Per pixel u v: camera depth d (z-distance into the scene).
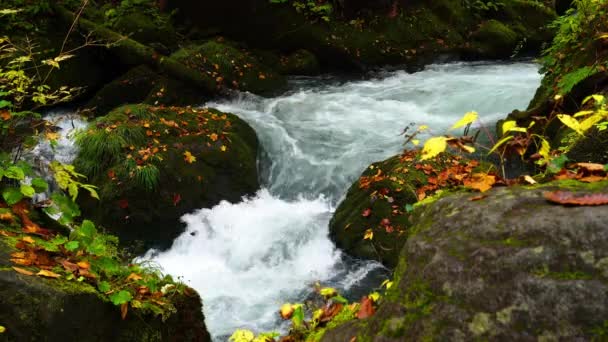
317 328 2.85
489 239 1.48
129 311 2.54
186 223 6.11
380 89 10.12
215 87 9.38
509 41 12.42
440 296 1.43
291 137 7.81
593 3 5.98
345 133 7.91
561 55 6.38
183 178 6.30
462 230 1.56
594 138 4.15
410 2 12.49
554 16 13.88
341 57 11.34
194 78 9.20
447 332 1.35
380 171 5.90
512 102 8.73
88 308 2.32
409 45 11.91
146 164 6.18
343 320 2.52
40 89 3.99
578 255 1.31
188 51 9.94
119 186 6.01
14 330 2.05
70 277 2.38
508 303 1.31
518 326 1.27
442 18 12.70
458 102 9.01
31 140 3.35
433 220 1.71
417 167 5.58
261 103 9.27
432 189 5.20
